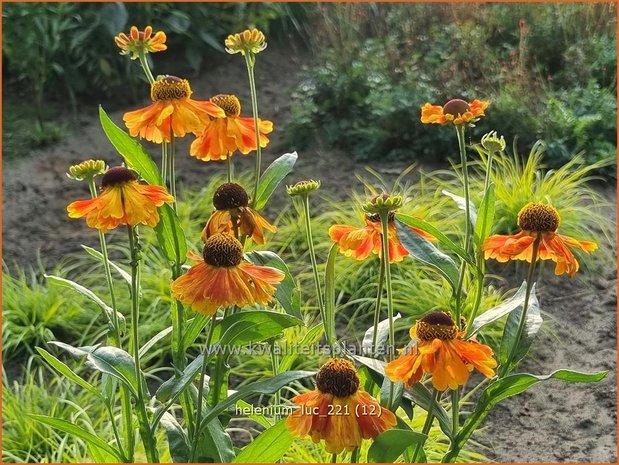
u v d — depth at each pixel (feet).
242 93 5.65
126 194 1.83
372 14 6.13
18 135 5.27
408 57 5.50
